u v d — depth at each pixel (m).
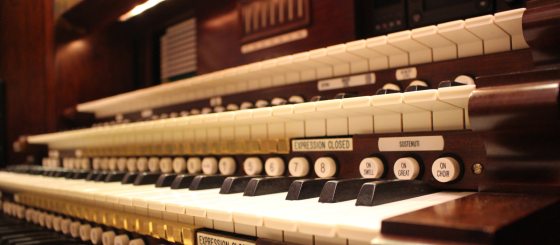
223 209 0.40
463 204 0.35
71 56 1.12
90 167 0.85
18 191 0.85
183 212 0.43
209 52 0.84
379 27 0.62
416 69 0.51
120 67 1.17
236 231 0.43
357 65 0.55
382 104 0.43
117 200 0.51
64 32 1.11
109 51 1.16
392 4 0.62
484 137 0.37
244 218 0.39
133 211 0.55
